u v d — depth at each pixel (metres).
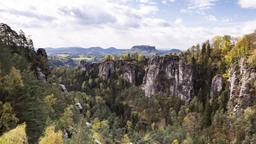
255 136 163.38
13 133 22.12
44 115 56.25
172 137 184.62
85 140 56.47
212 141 173.25
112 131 174.75
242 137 170.88
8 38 93.19
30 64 90.69
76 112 103.38
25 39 106.31
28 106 51.41
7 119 44.66
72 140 54.09
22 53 95.19
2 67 55.62
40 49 118.62
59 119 72.19
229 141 171.12
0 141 21.69
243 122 184.25
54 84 114.56
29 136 46.41
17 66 68.12
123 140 159.00
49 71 121.38
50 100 80.06
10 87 50.12
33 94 59.75
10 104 47.81
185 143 174.38
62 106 91.19
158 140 186.88
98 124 153.00
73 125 77.50
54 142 25.88
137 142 177.38
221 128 186.00
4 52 63.53
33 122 50.09
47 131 26.50
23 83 55.94
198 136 186.12
